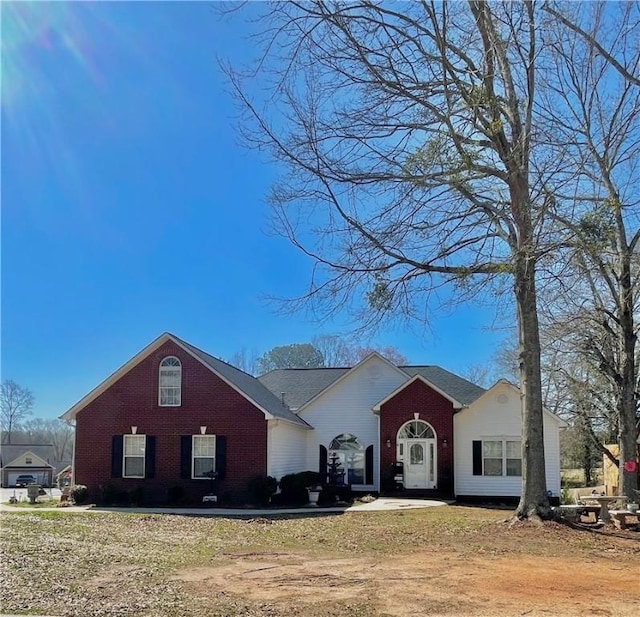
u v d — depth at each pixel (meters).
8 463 72.94
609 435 34.72
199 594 8.97
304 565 11.38
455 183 14.66
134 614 7.86
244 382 29.83
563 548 13.59
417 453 29.62
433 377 33.97
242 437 26.44
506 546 13.71
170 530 16.64
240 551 13.03
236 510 23.77
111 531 15.85
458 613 8.01
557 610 8.23
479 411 29.31
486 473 28.81
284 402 34.00
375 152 14.82
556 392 29.59
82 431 27.55
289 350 56.31
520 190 15.03
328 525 18.14
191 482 26.47
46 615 7.72
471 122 15.22
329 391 32.62
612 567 11.44
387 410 29.97
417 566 11.28
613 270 20.95
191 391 27.09
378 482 31.19
